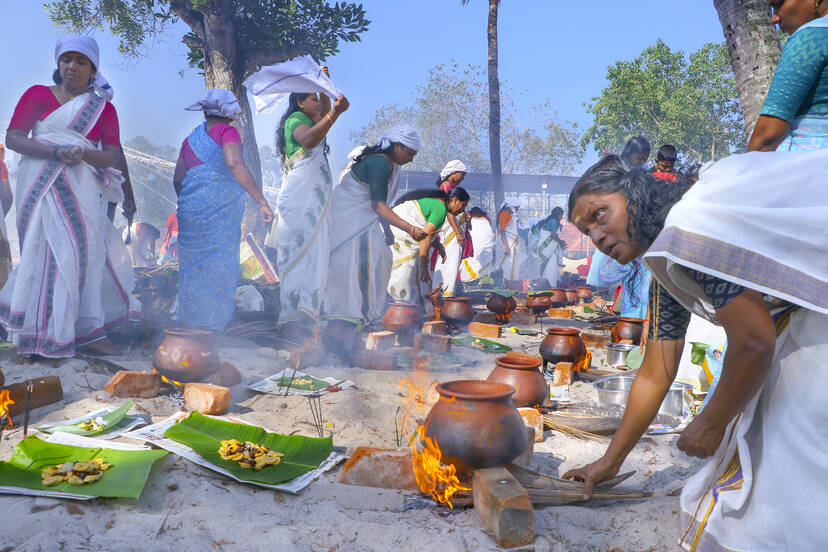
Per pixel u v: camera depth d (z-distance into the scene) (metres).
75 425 3.08
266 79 5.09
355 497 2.52
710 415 1.96
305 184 5.13
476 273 10.63
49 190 4.29
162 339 5.09
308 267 5.17
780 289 1.74
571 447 3.24
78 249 4.38
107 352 4.67
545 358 4.73
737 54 5.17
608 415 3.76
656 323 2.25
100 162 4.46
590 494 2.42
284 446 2.92
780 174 1.85
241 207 5.26
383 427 3.43
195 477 2.60
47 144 4.31
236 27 15.04
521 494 2.18
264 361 4.78
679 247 1.82
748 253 1.77
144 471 2.46
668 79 37.12
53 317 4.27
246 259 7.95
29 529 2.09
